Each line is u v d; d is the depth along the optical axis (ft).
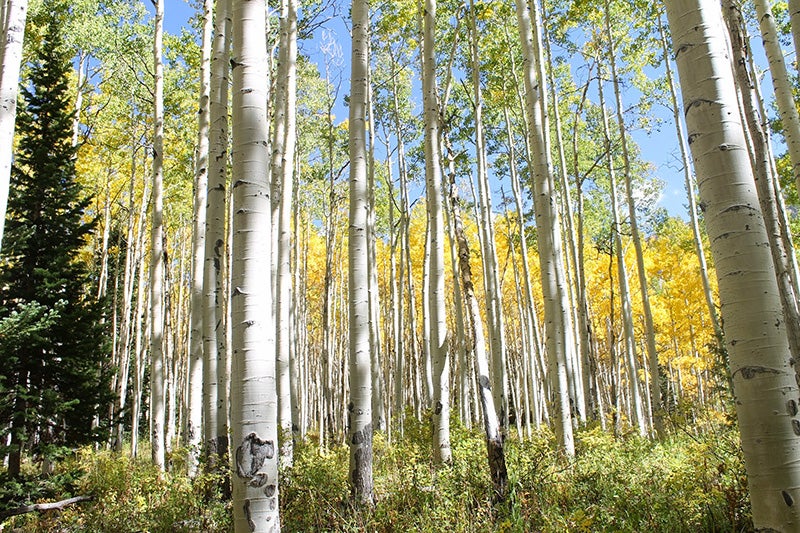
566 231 57.06
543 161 29.68
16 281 33.17
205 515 20.51
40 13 50.21
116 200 70.28
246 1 13.10
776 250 17.40
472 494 18.48
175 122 59.98
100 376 35.17
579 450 28.55
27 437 29.58
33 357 31.35
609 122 66.59
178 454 32.55
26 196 33.65
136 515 23.49
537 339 53.42
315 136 69.46
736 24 19.06
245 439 11.30
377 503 19.62
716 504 15.55
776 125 47.78
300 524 18.52
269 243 12.52
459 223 22.11
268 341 11.98
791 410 8.02
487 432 19.17
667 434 40.88
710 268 70.18
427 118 28.50
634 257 75.10
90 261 66.49
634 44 52.95
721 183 8.68
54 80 37.68
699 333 74.69
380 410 56.65
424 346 41.75
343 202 76.79
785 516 7.74
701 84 8.96
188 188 65.00
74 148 36.60
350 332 21.31
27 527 25.89
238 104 12.77
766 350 8.18
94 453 43.39
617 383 70.33
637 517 15.83
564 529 14.44
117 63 53.88
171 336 79.20
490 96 58.23
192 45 50.62
